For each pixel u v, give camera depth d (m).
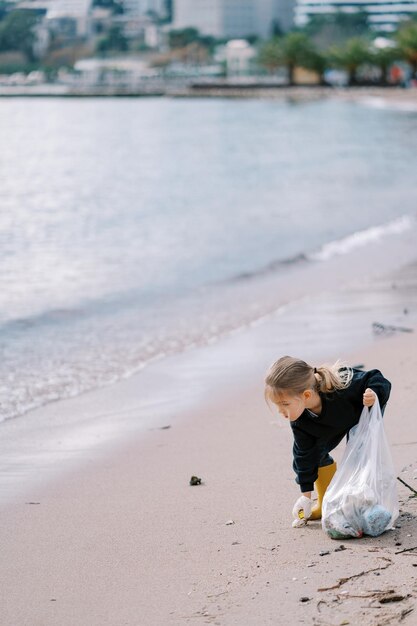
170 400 9.54
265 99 170.00
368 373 5.57
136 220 28.95
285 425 8.26
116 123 105.81
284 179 42.00
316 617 4.55
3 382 10.60
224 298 15.88
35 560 5.56
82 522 6.14
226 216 29.16
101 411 9.26
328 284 16.64
